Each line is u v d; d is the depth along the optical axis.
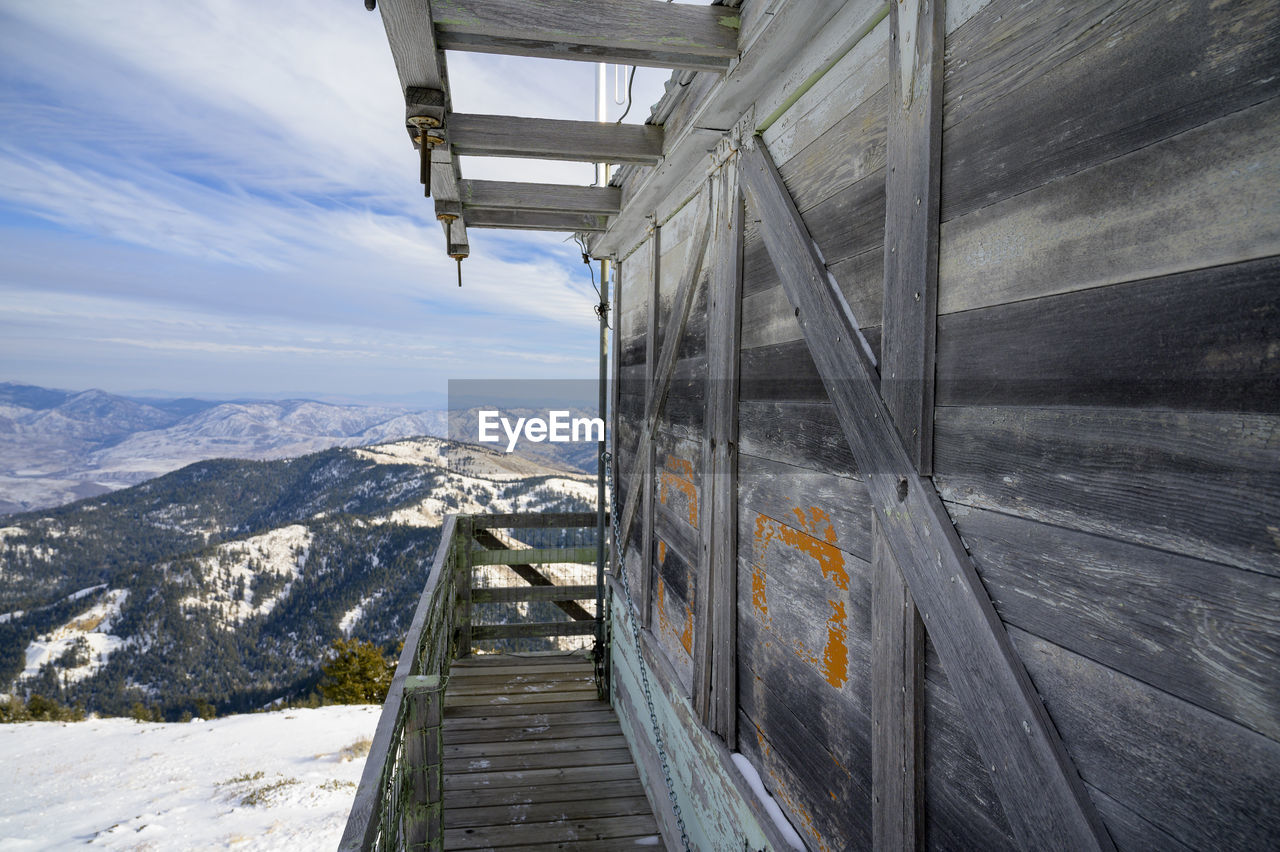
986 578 0.98
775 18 1.43
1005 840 0.95
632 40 1.54
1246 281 0.62
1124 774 0.75
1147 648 0.73
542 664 5.08
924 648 1.15
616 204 3.37
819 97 1.55
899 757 1.19
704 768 2.38
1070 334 0.83
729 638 2.14
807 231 1.60
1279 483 0.59
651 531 3.36
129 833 14.03
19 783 18.25
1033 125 0.90
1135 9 0.75
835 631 1.48
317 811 14.59
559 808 3.24
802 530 1.64
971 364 1.02
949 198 1.07
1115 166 0.77
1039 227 0.88
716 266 2.24
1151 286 0.72
